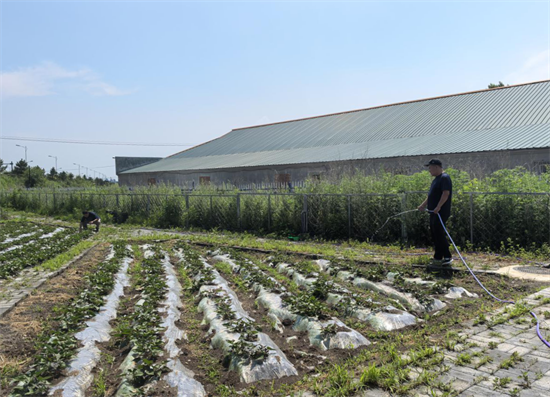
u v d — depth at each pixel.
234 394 4.19
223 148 40.91
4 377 4.49
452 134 24.62
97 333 5.77
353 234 14.01
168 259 11.52
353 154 25.16
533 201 10.69
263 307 7.04
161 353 5.09
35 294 7.84
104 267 9.64
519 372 4.17
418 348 4.97
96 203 26.69
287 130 39.44
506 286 7.56
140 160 45.22
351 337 5.31
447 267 8.77
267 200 17.08
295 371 4.62
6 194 37.03
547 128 20.89
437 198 8.89
